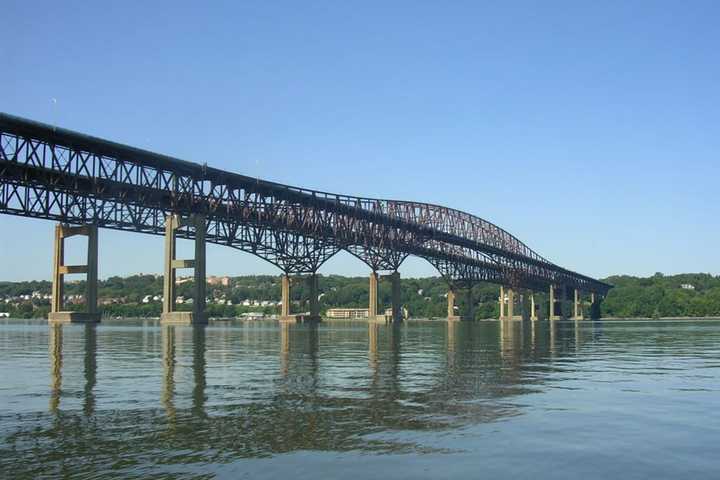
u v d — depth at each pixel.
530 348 40.12
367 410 14.76
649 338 58.75
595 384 19.77
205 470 10.00
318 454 10.91
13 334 58.50
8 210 71.56
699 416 14.21
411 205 152.38
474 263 184.62
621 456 10.81
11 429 12.65
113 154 79.50
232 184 97.12
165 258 90.88
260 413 14.35
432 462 10.46
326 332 74.31
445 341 50.44
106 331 66.06
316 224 118.56
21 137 70.00
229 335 60.25
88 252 87.69
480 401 16.12
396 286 140.12
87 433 12.33
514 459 10.63
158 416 13.98
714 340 53.72
